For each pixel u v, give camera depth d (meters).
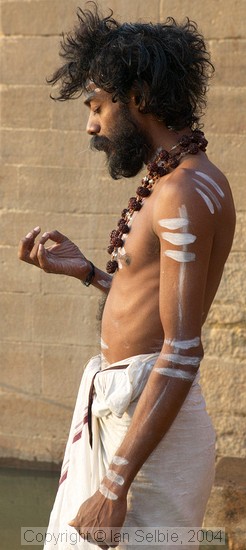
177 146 2.23
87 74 2.24
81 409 2.41
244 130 4.04
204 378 4.21
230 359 4.15
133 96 2.20
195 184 2.08
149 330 2.20
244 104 4.02
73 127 4.49
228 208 2.16
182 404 2.07
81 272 2.71
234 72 4.02
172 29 2.24
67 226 4.59
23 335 4.79
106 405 2.22
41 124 4.55
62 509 2.39
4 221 4.71
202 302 2.06
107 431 2.28
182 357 2.03
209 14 4.04
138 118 2.23
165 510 2.23
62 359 4.73
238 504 3.98
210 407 4.21
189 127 2.29
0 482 4.78
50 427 4.80
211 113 4.08
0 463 4.92
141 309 2.20
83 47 2.24
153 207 2.15
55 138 4.54
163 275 2.06
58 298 4.70
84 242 4.56
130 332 2.22
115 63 2.16
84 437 2.36
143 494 2.22
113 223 4.49
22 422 4.86
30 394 4.82
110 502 2.08
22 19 4.49
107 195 4.48
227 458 4.17
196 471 2.26
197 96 2.32
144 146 2.25
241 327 4.11
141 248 2.19
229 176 4.08
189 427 2.24
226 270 4.10
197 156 2.21
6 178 4.66
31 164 4.61
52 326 4.73
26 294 4.75
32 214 4.65
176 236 2.04
